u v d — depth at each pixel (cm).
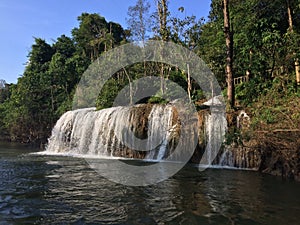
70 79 4306
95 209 704
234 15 2028
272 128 1127
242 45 1864
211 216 643
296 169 1046
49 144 2578
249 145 1268
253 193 841
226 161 1423
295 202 743
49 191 893
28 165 1482
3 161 1650
